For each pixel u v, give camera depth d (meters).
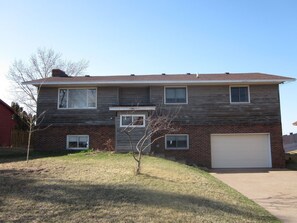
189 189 10.69
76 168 13.31
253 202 10.70
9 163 15.34
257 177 17.53
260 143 22.61
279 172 19.72
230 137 22.69
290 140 40.53
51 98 23.14
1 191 8.73
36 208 7.46
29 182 9.97
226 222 7.67
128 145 21.44
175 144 22.58
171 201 8.82
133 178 11.38
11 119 32.19
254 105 22.72
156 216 7.52
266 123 22.56
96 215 7.26
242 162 22.45
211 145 22.59
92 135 22.66
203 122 22.64
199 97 22.86
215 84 22.72
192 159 22.36
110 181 10.67
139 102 23.47
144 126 21.58
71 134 22.73
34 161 16.17
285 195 12.51
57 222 6.74
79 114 22.92
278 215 9.30
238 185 14.88
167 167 14.92
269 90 22.83
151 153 20.67
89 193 8.88
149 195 9.13
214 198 9.97
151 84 22.77
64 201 8.06
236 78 22.64
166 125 21.72
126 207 7.92
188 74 26.27
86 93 23.16
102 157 18.27
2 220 6.67
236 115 22.67
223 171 20.45
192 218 7.68
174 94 22.98
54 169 12.94
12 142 29.03
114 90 23.11
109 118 22.77
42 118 22.88
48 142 22.72
